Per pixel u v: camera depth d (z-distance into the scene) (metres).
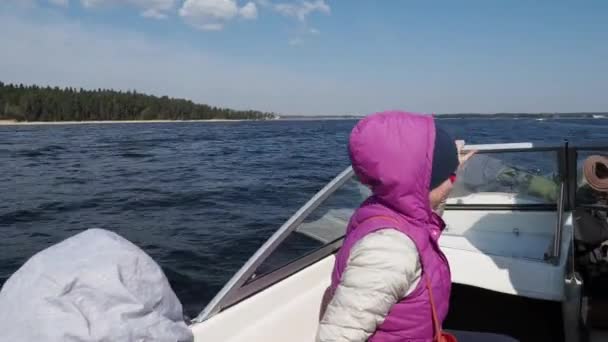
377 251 1.11
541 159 2.64
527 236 2.75
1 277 5.59
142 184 12.85
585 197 2.61
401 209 1.17
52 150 23.84
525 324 2.25
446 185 1.25
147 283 1.28
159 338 1.22
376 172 1.15
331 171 15.61
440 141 1.17
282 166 17.14
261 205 9.74
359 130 1.18
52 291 1.14
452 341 1.24
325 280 2.22
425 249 1.18
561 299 2.01
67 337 1.08
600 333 2.16
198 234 7.32
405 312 1.15
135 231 7.59
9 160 18.94
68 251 1.26
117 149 24.86
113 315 1.15
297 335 1.88
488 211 2.86
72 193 11.38
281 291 2.05
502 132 33.22
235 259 6.06
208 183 12.94
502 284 2.12
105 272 1.20
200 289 5.05
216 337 1.73
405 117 1.17
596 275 2.29
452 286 2.38
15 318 1.10
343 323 1.08
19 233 7.64
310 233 2.26
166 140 33.00
